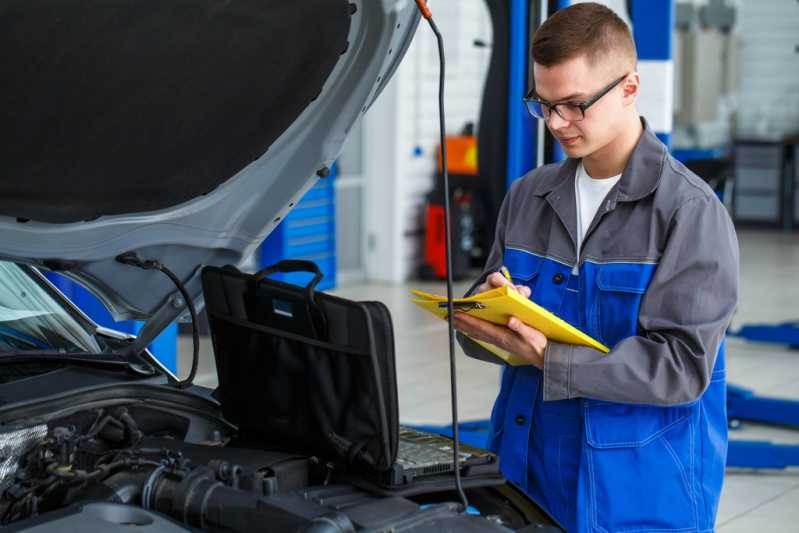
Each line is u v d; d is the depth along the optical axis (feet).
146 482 6.43
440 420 19.29
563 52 7.23
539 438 8.09
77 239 7.28
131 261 7.58
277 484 6.62
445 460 6.69
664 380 7.26
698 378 7.30
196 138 7.19
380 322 6.30
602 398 7.34
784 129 45.27
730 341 26.05
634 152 7.67
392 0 6.88
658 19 16.88
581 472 7.64
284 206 7.88
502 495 6.92
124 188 7.23
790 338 24.80
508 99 16.28
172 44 6.72
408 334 26.20
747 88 45.68
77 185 7.04
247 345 7.19
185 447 7.04
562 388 7.32
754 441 17.38
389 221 32.17
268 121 7.24
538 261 8.18
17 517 6.53
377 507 6.15
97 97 6.75
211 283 7.31
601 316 7.68
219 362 7.48
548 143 15.75
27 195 6.87
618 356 7.25
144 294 7.98
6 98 6.53
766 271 35.35
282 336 6.86
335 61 7.08
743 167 44.37
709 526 7.74
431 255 32.32
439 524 6.04
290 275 24.84
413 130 32.14
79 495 6.48
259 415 7.26
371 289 31.32
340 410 6.62
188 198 7.48
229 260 8.16
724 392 7.91
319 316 6.55
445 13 32.27
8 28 6.44
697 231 7.39
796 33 44.39
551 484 8.02
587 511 7.59
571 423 7.90
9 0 6.45
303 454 7.09
